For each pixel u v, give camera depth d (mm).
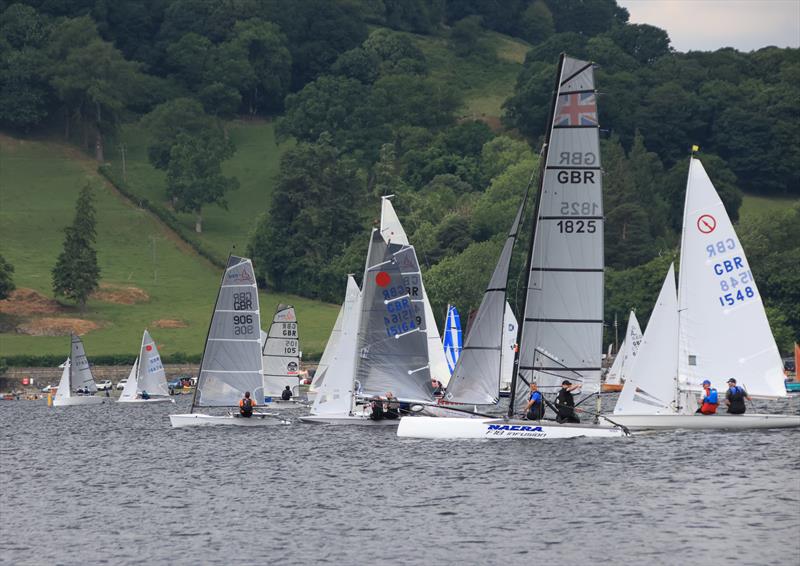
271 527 150375
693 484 166875
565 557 129500
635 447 199125
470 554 132250
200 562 133250
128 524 156750
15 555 140000
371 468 194875
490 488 169375
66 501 178375
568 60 199250
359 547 137250
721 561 125938
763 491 160500
